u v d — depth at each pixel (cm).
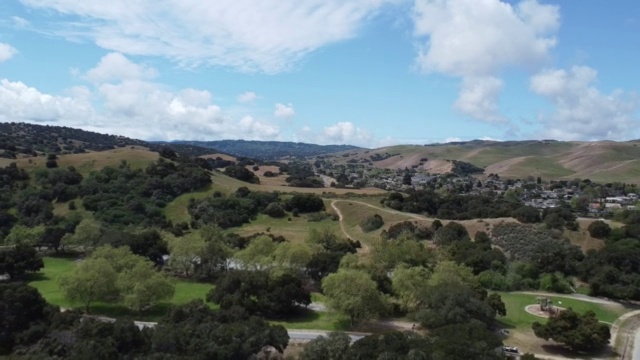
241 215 16250
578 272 11556
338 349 5856
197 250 10969
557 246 12288
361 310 7719
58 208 15450
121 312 8438
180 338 5719
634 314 9638
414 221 14962
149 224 14888
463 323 7050
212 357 5531
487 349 5562
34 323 6341
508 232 13438
